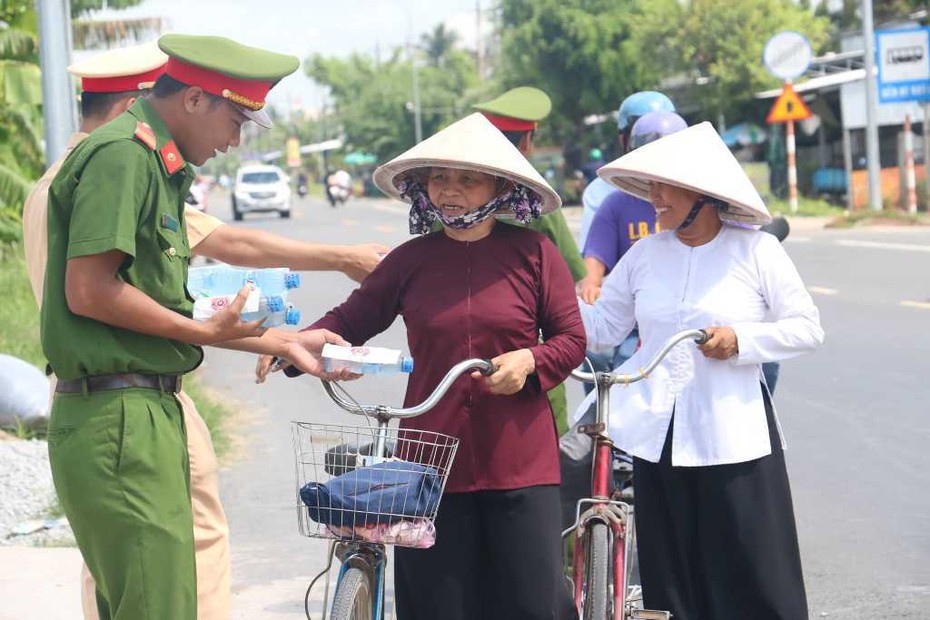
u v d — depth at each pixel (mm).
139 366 3861
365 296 4383
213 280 4105
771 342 4570
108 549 3896
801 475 7934
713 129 4777
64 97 10000
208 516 4566
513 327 4230
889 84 26344
